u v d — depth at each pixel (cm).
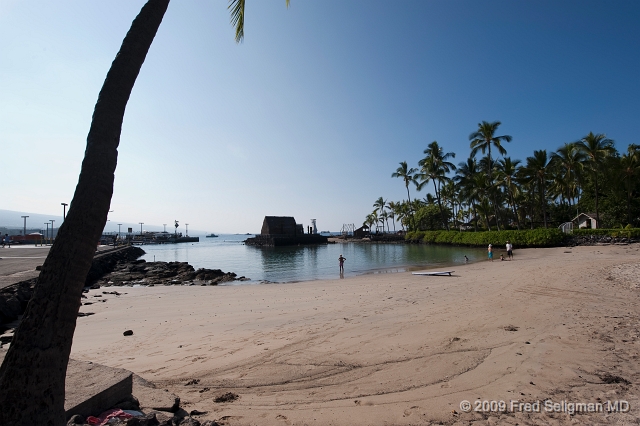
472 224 7400
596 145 4247
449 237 5612
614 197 4288
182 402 473
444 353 647
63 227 271
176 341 833
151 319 1112
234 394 502
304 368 605
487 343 690
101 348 788
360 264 3375
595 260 2198
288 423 411
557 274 1609
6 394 236
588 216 4859
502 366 570
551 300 1067
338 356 661
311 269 3153
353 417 425
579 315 867
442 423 407
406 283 1712
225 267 3628
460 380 526
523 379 518
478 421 409
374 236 9106
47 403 245
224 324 998
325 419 421
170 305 1377
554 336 709
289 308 1202
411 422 411
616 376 508
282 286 1888
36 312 250
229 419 420
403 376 552
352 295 1425
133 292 1877
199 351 738
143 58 328
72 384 411
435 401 463
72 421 343
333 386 524
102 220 283
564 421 402
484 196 5238
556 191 5450
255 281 2369
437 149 5878
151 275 2800
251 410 447
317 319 1001
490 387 498
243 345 767
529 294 1186
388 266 3005
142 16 332
